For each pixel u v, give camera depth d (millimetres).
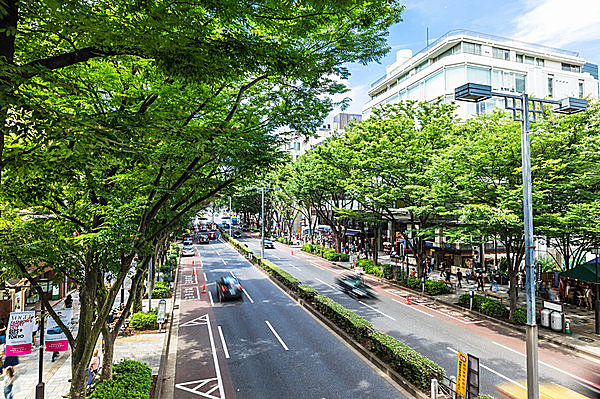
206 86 8289
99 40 4785
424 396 10195
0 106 3773
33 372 12477
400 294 23625
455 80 30281
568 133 14570
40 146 4668
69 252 8070
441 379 10336
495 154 15961
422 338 15258
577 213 14477
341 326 16328
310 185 35062
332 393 10805
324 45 8359
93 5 4996
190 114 9250
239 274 31953
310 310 19766
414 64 36344
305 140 11211
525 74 31688
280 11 5824
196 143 6410
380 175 24094
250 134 9695
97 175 8148
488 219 15789
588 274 16062
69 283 24062
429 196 19734
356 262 33969
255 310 20250
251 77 9844
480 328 16641
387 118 26656
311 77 7926
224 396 10750
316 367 12633
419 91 34250
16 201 6918
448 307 20375
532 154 15641
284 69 6258
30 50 5672
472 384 9023
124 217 8492
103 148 4234
